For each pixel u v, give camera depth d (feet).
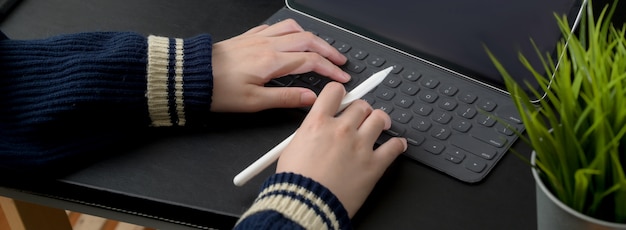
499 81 2.50
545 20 2.36
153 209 2.31
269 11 2.96
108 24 2.88
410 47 2.66
